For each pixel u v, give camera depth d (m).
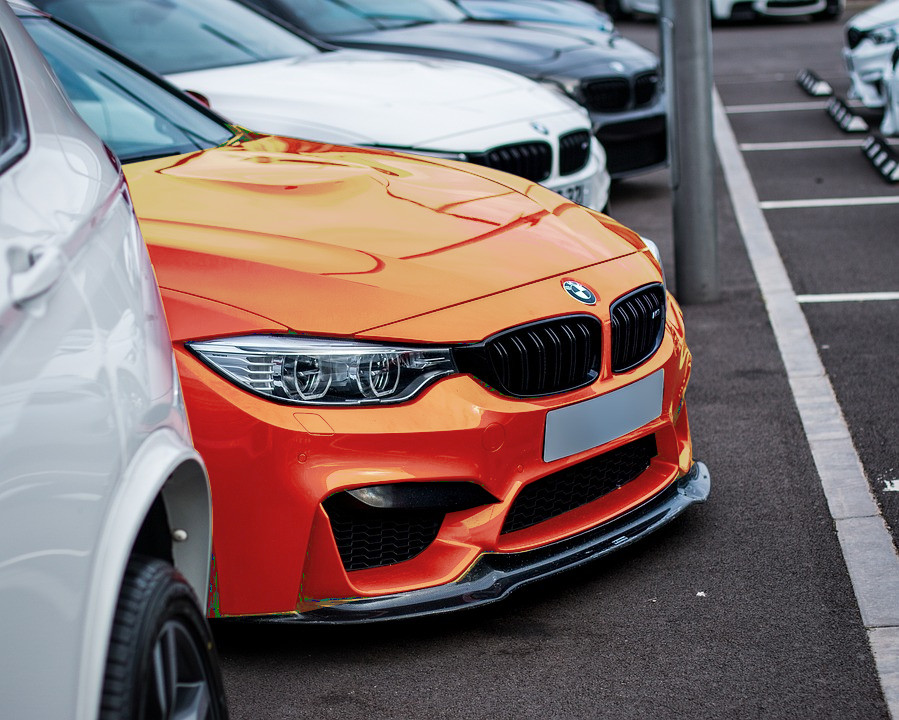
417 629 2.67
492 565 2.59
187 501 1.84
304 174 3.24
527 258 2.83
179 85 5.25
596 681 2.43
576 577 2.91
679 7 5.18
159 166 3.29
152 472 1.58
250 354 2.37
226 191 3.01
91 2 5.67
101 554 1.43
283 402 2.37
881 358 4.65
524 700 2.37
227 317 2.40
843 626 2.64
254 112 5.02
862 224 6.98
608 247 3.09
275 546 2.38
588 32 8.55
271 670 2.51
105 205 1.80
